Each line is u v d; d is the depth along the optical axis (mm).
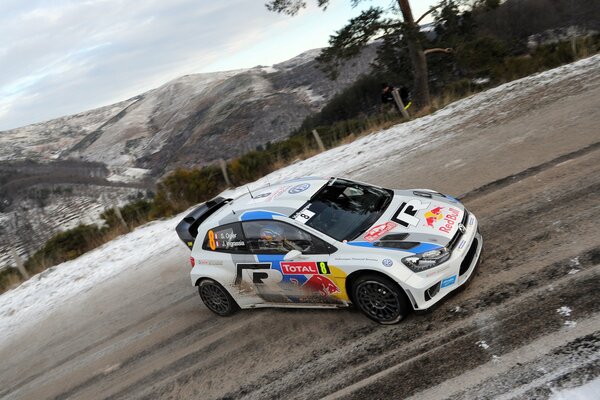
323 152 17688
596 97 10664
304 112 167000
